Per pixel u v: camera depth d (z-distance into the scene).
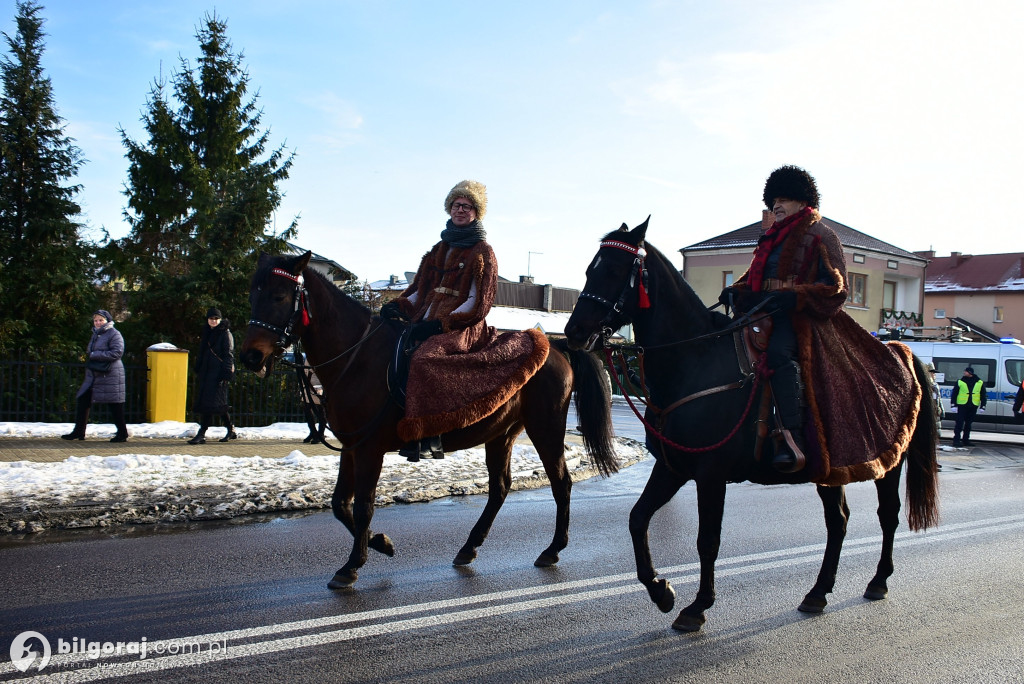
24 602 4.70
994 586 5.80
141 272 15.79
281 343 5.21
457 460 10.79
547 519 7.82
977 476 12.94
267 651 4.02
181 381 13.87
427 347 5.43
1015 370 20.98
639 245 4.64
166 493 7.68
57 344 16.61
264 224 16.06
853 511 8.90
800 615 4.98
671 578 5.73
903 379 5.33
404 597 5.04
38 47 17.38
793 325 4.80
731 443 4.64
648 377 4.84
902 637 4.61
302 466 9.65
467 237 5.75
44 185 16.97
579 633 4.48
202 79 19.70
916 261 39.62
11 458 9.41
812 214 4.90
